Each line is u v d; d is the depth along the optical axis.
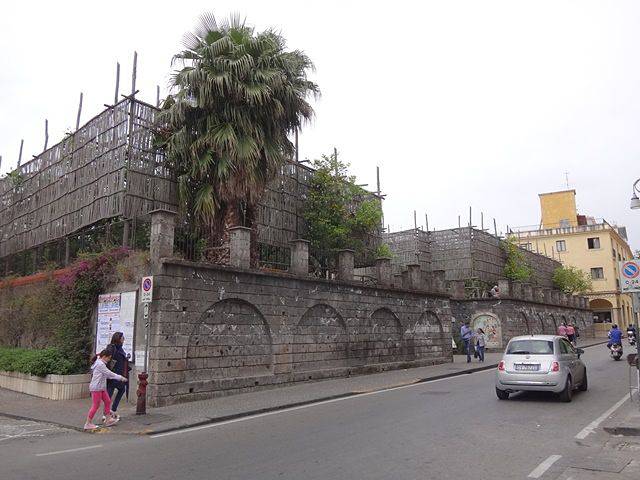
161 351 13.38
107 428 10.56
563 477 6.64
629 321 69.19
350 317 19.95
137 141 16.45
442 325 25.75
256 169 17.05
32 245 21.08
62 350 15.43
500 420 10.48
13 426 11.16
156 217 14.17
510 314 34.75
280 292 17.05
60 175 19.77
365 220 23.02
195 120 17.22
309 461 7.47
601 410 11.59
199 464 7.47
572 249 66.44
